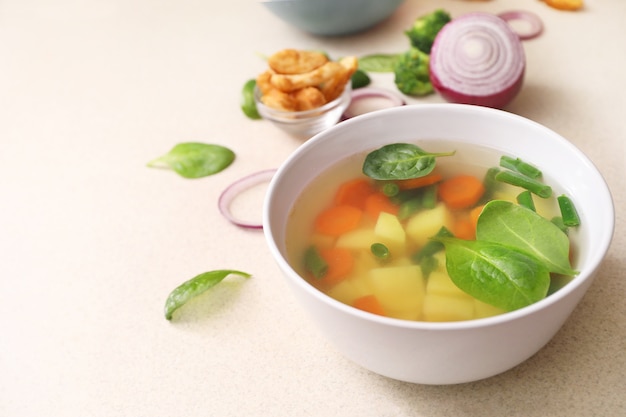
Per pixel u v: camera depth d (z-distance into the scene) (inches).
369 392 19.0
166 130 27.4
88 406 19.6
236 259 22.5
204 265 22.5
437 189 21.0
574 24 29.5
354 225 20.5
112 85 30.1
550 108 25.8
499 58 25.2
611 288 20.3
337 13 28.8
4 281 23.0
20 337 21.4
